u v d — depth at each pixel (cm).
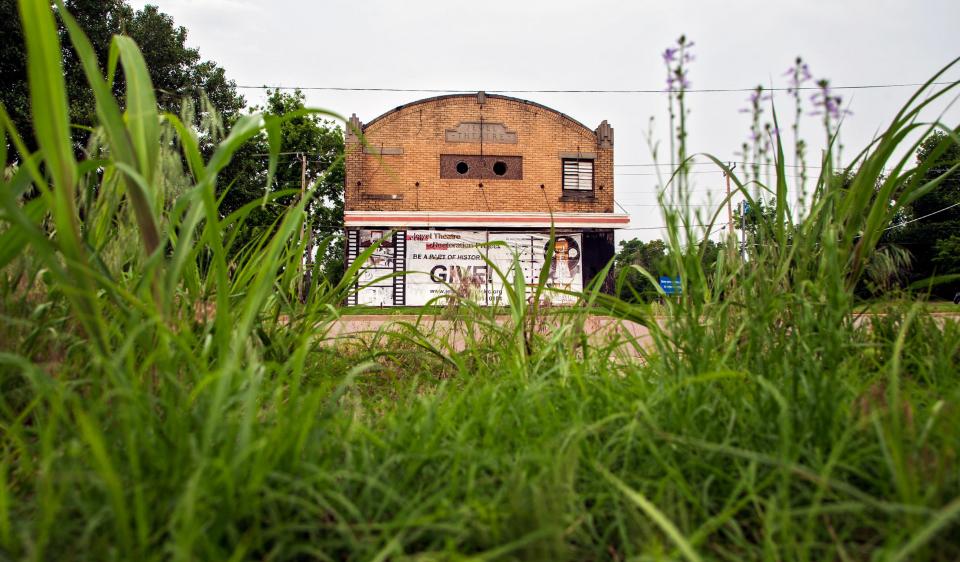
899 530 111
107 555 100
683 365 194
